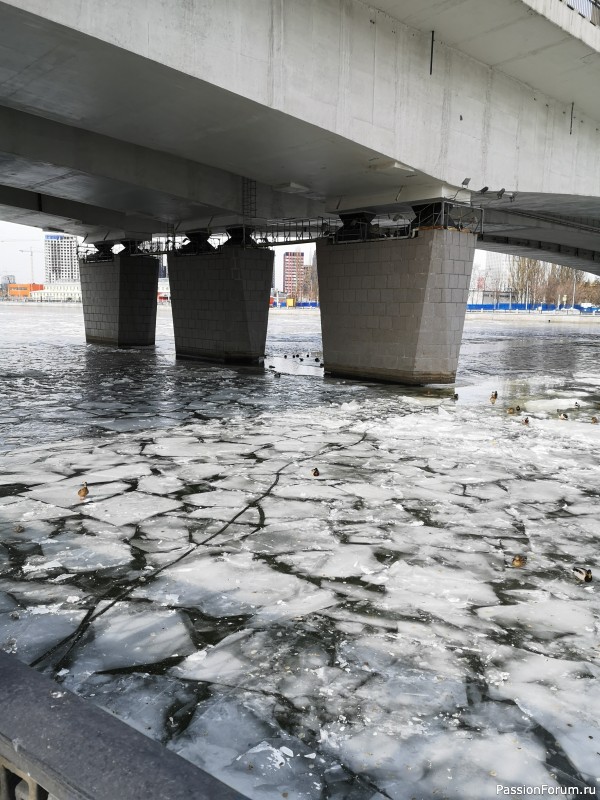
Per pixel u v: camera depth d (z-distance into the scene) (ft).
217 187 68.59
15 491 26.48
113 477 28.81
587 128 69.41
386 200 61.16
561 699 12.42
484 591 17.43
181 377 67.97
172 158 63.62
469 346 120.06
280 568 18.83
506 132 59.82
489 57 54.54
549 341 134.72
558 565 19.30
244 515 23.68
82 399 52.21
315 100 42.65
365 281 65.87
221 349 83.92
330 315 70.08
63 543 20.66
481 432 39.91
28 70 35.50
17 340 117.29
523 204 76.95
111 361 83.66
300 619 15.67
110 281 107.55
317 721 11.65
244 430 40.27
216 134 45.39
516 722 11.69
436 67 51.52
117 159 58.80
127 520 22.98
